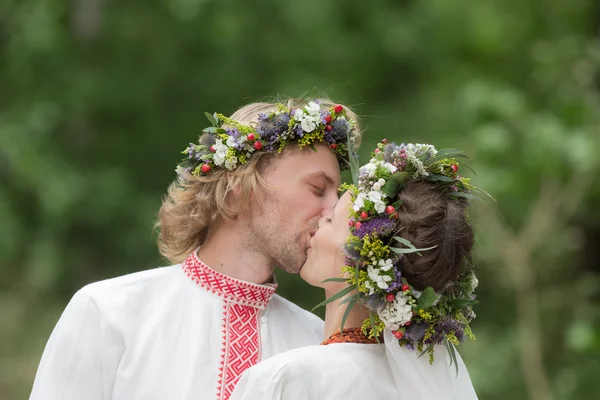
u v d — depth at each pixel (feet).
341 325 10.25
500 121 31.27
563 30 40.14
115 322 11.18
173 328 11.41
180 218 12.22
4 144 41.22
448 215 10.27
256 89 44.01
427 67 44.91
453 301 10.36
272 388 9.90
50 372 11.02
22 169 41.27
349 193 11.00
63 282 43.52
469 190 10.93
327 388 9.97
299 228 11.55
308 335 12.32
